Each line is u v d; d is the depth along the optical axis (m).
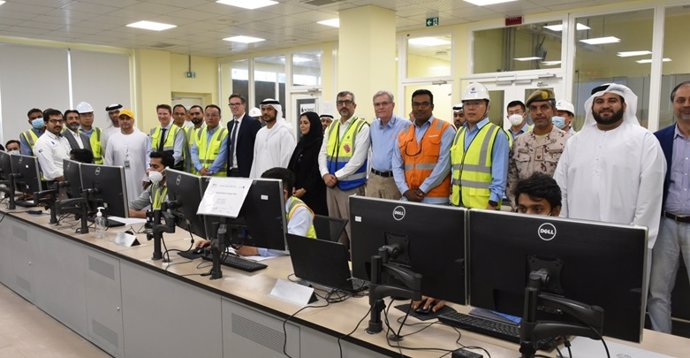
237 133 4.99
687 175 2.44
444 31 7.74
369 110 6.36
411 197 3.42
